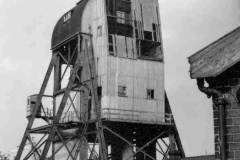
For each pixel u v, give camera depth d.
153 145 49.41
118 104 45.94
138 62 47.88
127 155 47.16
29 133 49.09
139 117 46.75
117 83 46.31
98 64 47.00
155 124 46.84
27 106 52.06
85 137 47.59
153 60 48.88
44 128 47.62
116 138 48.78
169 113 49.47
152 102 47.88
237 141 16.64
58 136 47.88
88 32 48.41
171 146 47.00
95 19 47.91
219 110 16.95
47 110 51.06
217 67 16.97
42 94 49.75
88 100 46.81
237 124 16.73
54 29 53.66
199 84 17.64
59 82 50.78
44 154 44.47
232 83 17.05
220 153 16.72
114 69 46.38
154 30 49.72
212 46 17.70
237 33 17.39
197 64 17.58
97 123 43.75
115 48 46.78
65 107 49.84
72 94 48.84
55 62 51.03
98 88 46.59
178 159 26.41
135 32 48.44
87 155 45.34
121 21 48.12
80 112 47.00
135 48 48.06
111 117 45.19
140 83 47.59
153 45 49.97
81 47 47.75
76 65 46.78
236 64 16.92
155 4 50.59
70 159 47.38
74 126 46.81
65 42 49.91
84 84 47.03
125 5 48.91
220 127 16.81
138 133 49.81
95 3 48.09
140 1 49.75
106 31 46.38
